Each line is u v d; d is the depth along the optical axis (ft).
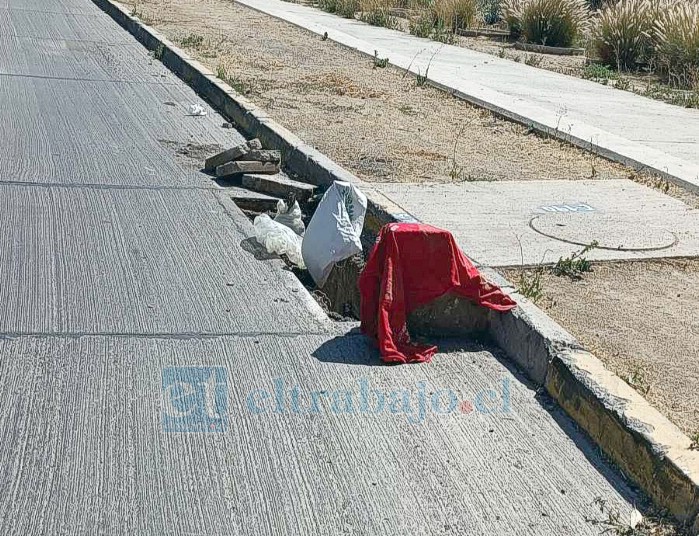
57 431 14.62
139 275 20.92
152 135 33.83
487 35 76.23
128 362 16.92
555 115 40.60
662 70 60.13
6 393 15.55
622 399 15.28
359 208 22.09
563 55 69.10
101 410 15.30
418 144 34.04
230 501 13.30
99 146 31.45
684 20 58.23
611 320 19.38
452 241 18.56
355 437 15.11
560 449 15.23
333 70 48.83
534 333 17.60
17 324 18.01
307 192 28.09
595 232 24.99
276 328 18.86
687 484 13.26
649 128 39.96
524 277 21.30
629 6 63.93
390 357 17.57
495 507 13.60
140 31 58.90
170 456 14.23
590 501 13.89
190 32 59.21
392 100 42.16
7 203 24.75
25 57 47.16
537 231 24.68
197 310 19.38
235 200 27.25
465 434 15.44
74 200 25.58
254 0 84.23
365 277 18.43
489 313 18.95
